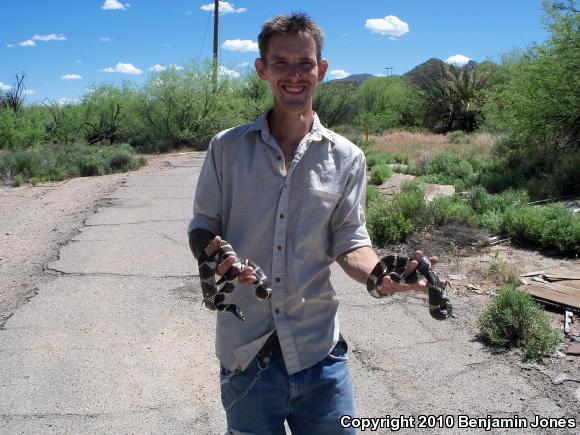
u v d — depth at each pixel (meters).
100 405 4.38
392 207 9.27
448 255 8.02
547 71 15.02
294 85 2.50
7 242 9.68
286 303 2.51
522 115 15.75
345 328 5.66
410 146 24.84
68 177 19.94
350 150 2.58
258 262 2.54
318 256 2.56
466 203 11.00
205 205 2.62
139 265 7.85
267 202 2.51
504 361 4.91
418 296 6.49
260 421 2.54
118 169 20.92
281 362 2.50
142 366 4.98
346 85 41.09
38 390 4.57
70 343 5.42
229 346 2.56
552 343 5.06
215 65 31.75
